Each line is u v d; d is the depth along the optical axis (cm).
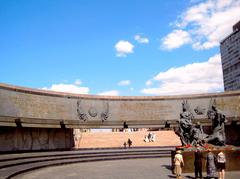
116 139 4478
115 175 1866
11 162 2205
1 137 2939
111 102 4016
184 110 2298
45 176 1828
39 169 2159
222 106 4053
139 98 4125
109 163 2594
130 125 3994
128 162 2661
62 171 2066
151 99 4147
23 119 3000
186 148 2011
